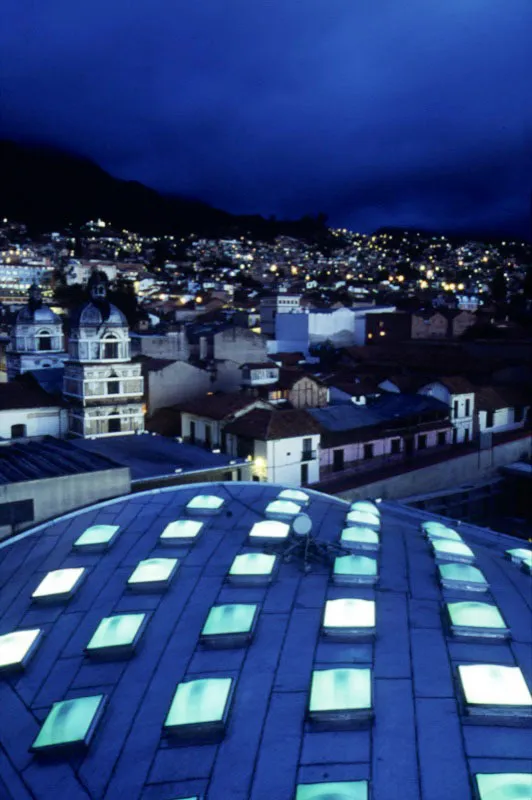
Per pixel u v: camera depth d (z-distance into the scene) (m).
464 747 13.60
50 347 75.31
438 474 67.88
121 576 21.08
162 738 14.36
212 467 38.12
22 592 20.89
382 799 12.40
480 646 16.98
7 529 26.33
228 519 25.27
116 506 26.81
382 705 14.80
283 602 19.03
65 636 18.31
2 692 16.42
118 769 13.72
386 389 81.88
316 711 14.37
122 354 62.56
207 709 14.66
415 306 165.12
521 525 67.50
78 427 61.38
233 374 81.44
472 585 19.94
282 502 26.47
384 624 17.84
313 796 12.32
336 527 25.09
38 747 14.20
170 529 23.61
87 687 16.20
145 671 16.55
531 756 13.31
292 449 59.66
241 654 16.81
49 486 27.00
